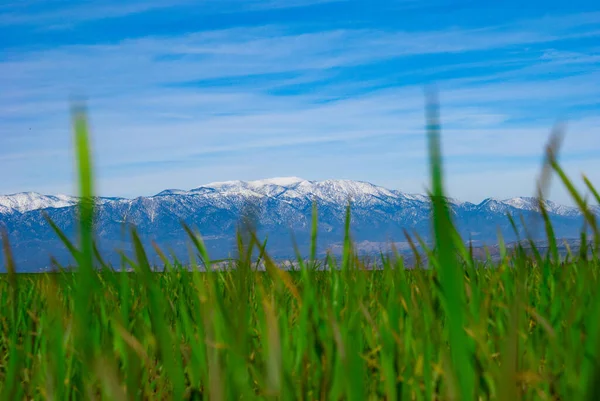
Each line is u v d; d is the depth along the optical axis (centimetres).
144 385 184
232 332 135
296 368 174
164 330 117
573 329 153
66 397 166
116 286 205
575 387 126
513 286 219
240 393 144
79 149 72
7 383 148
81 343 98
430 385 155
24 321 267
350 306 202
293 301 256
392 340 176
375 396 158
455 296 85
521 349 157
